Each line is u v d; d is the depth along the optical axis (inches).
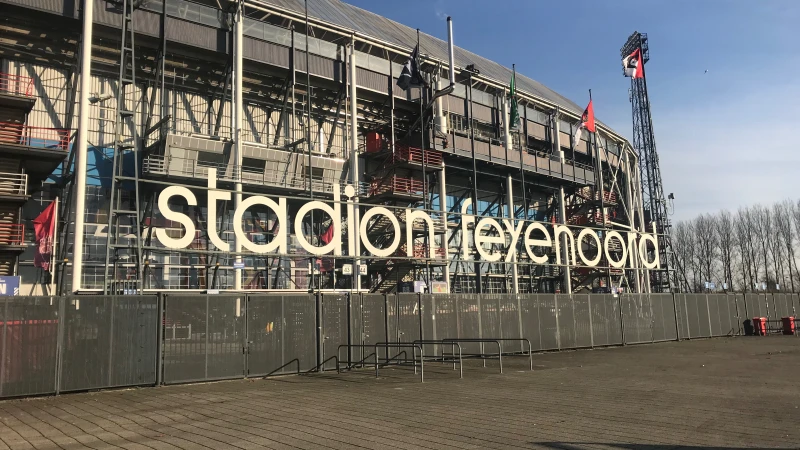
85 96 1027.3
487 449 314.2
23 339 573.6
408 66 1418.6
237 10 1255.5
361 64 1518.2
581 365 834.8
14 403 539.2
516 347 1052.5
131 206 1217.4
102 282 1167.6
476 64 2187.5
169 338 671.8
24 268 1098.1
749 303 1712.6
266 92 1448.1
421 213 1202.6
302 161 1389.0
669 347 1206.9
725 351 1082.1
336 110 1551.4
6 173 967.6
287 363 764.0
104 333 627.2
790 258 3476.9
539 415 422.3
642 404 472.7
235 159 1226.0
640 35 2874.0
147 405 513.0
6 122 976.9
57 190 1159.6
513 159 1850.4
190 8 1267.2
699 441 332.2
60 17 1093.8
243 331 730.8
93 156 1194.0
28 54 1149.7
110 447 337.7
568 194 2209.6
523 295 1092.5
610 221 2126.0
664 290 2640.3
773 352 1043.3
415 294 926.4
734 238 3690.9
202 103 1354.6
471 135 1736.0
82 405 519.8
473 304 1006.4
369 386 617.9
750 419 401.7
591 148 2294.5
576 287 2076.8
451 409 452.1
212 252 933.2
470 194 1904.5
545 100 2068.2
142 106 1248.2
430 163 1601.9
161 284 1224.8
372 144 1587.1
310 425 393.4
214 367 698.8
